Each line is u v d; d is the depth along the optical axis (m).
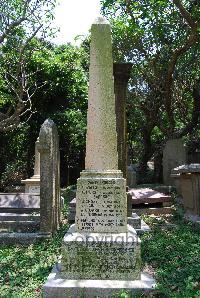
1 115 14.96
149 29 14.90
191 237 7.30
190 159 17.39
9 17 13.85
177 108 20.66
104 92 5.34
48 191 7.72
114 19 14.69
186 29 15.25
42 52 21.88
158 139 25.44
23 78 13.94
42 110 23.36
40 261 6.02
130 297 4.22
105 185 5.07
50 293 4.36
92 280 4.59
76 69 23.19
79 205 5.07
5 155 23.95
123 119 8.93
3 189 22.64
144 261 5.87
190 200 9.64
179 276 5.09
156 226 8.67
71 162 24.58
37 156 15.32
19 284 5.02
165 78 16.80
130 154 27.95
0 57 15.45
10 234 7.56
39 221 8.45
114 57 17.53
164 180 16.25
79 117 23.41
